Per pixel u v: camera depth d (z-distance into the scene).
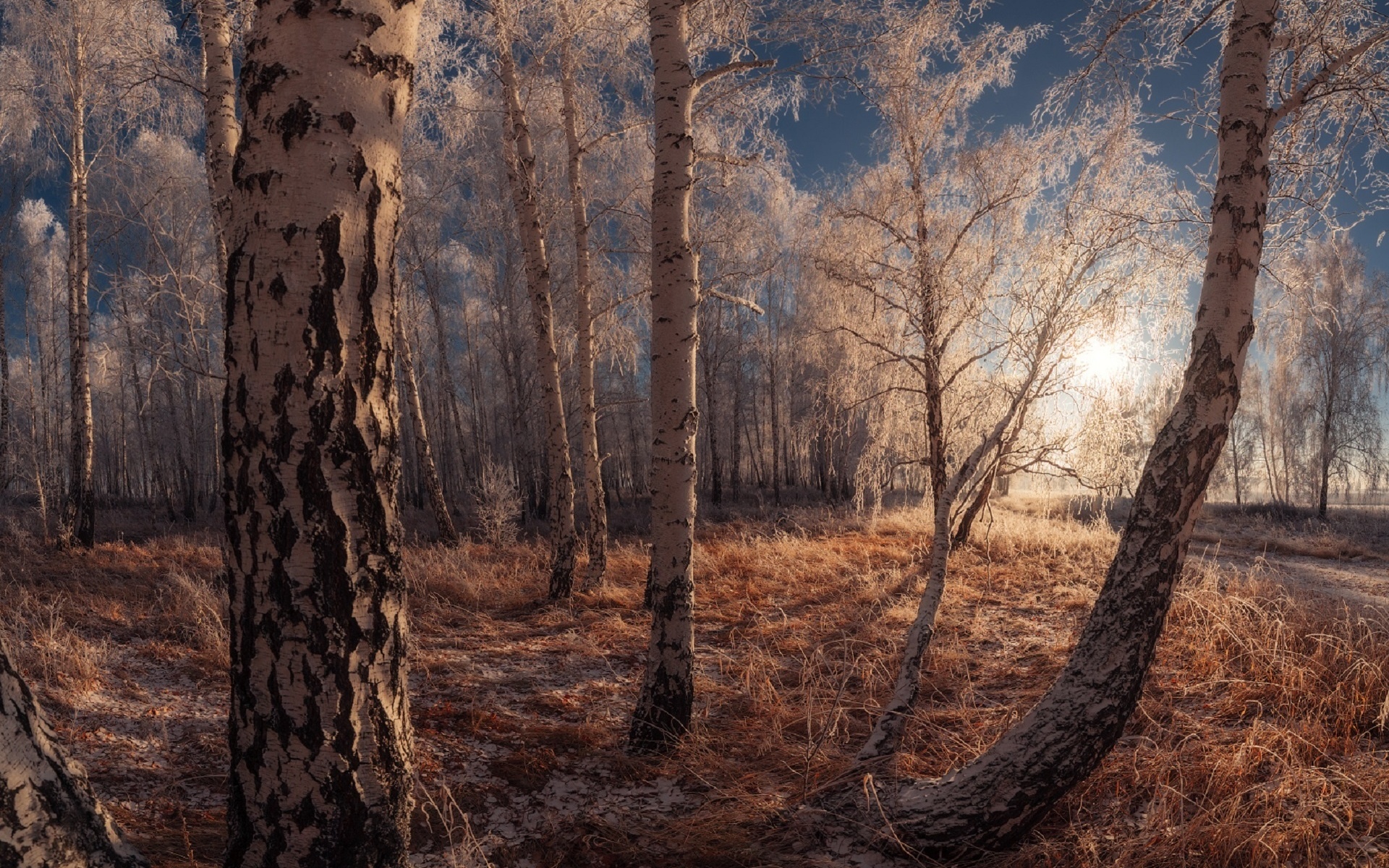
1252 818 3.38
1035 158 10.27
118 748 4.13
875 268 11.41
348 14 1.87
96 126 14.09
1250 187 3.34
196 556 11.90
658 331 4.64
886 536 13.74
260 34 1.87
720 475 27.95
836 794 3.72
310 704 1.87
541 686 5.85
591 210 13.11
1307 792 3.46
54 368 29.05
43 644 5.57
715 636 7.46
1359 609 6.80
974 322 10.70
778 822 3.62
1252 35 3.41
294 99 1.83
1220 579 8.34
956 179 10.98
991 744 4.32
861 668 6.09
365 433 1.92
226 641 6.21
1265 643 5.48
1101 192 7.90
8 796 1.55
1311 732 4.13
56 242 29.20
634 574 10.67
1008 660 6.33
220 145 6.11
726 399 32.38
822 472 28.31
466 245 24.70
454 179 18.53
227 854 1.96
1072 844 3.34
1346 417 28.92
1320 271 5.47
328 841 1.89
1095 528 13.18
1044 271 7.32
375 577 1.95
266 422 1.84
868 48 6.54
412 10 2.02
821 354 13.52
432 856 3.31
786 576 9.95
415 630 7.32
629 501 30.47
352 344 1.89
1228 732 4.38
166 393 26.45
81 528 13.03
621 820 3.73
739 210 15.03
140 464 37.16
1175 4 4.67
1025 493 26.38
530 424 24.97
